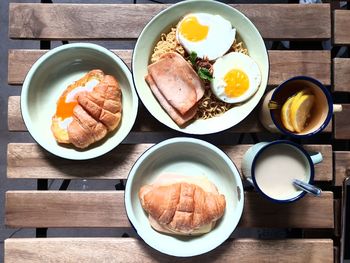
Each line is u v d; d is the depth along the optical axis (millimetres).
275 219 452
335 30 464
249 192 453
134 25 459
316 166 459
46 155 449
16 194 447
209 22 432
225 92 429
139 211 436
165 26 438
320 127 407
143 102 427
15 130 456
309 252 447
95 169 449
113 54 428
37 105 448
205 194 419
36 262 439
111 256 442
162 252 415
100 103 418
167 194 408
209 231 433
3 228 649
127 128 425
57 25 458
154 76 428
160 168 454
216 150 423
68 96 443
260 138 577
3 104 660
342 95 520
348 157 460
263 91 428
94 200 448
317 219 453
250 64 430
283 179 416
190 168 455
